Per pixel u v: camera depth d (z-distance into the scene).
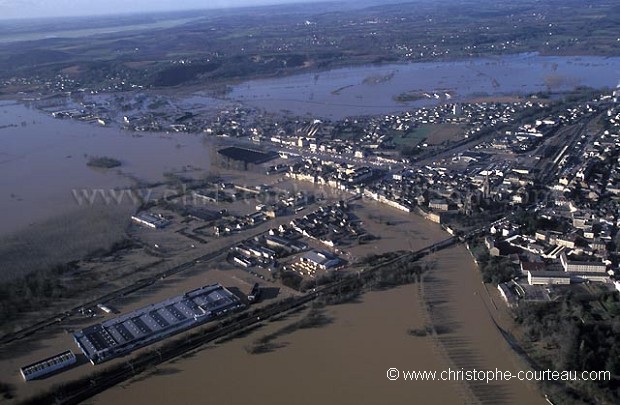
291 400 187.88
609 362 190.38
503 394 185.25
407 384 192.50
